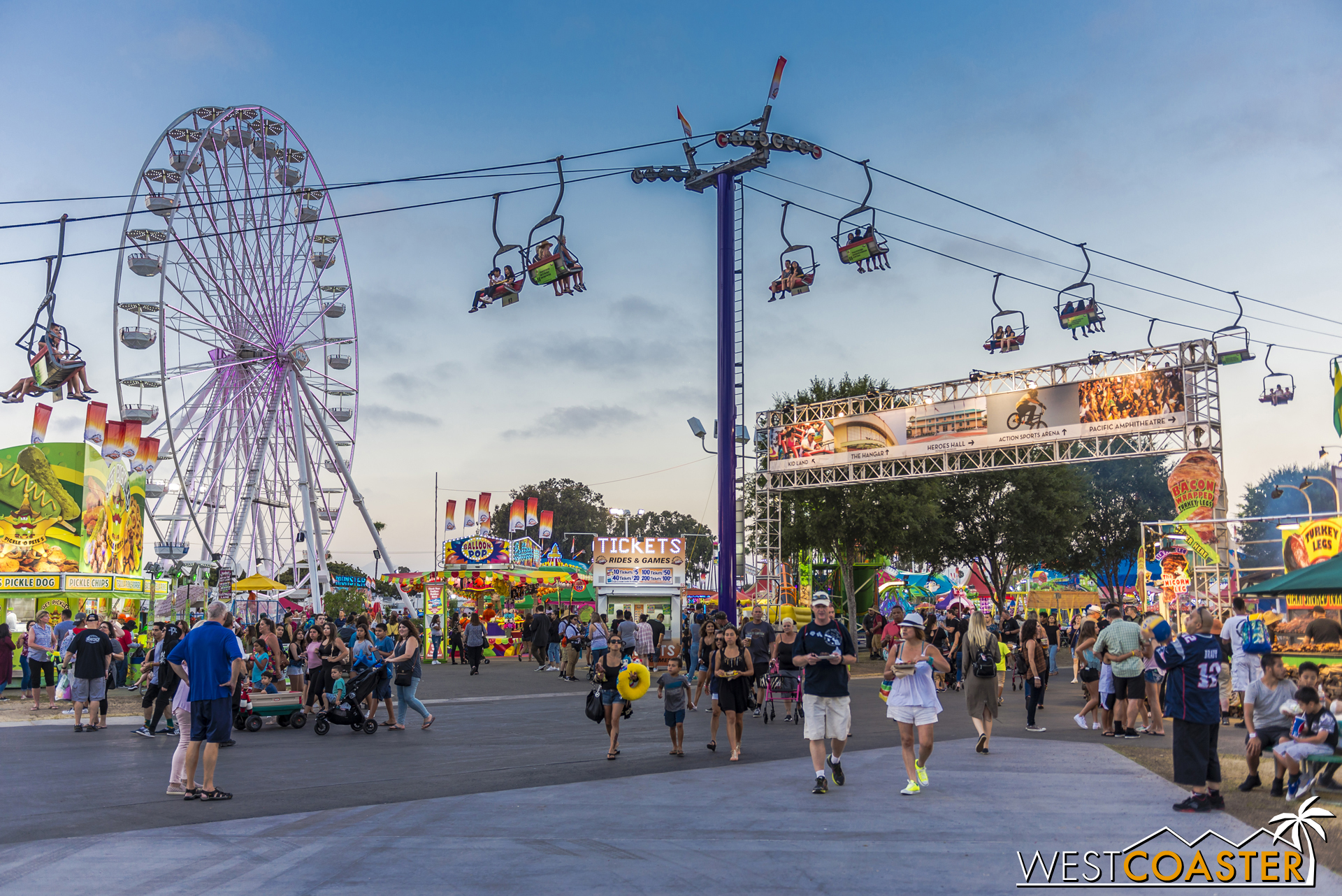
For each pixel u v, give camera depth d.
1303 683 9.20
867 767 11.44
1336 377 18.09
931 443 32.22
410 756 13.12
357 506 47.22
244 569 38.22
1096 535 52.72
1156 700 14.64
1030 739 14.23
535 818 8.62
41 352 16.48
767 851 7.34
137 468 37.16
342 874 6.74
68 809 9.22
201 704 9.78
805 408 36.12
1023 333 23.70
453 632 36.69
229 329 37.81
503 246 18.88
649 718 18.23
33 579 29.44
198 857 7.25
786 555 42.31
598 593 39.75
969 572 47.28
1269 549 34.19
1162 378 27.36
